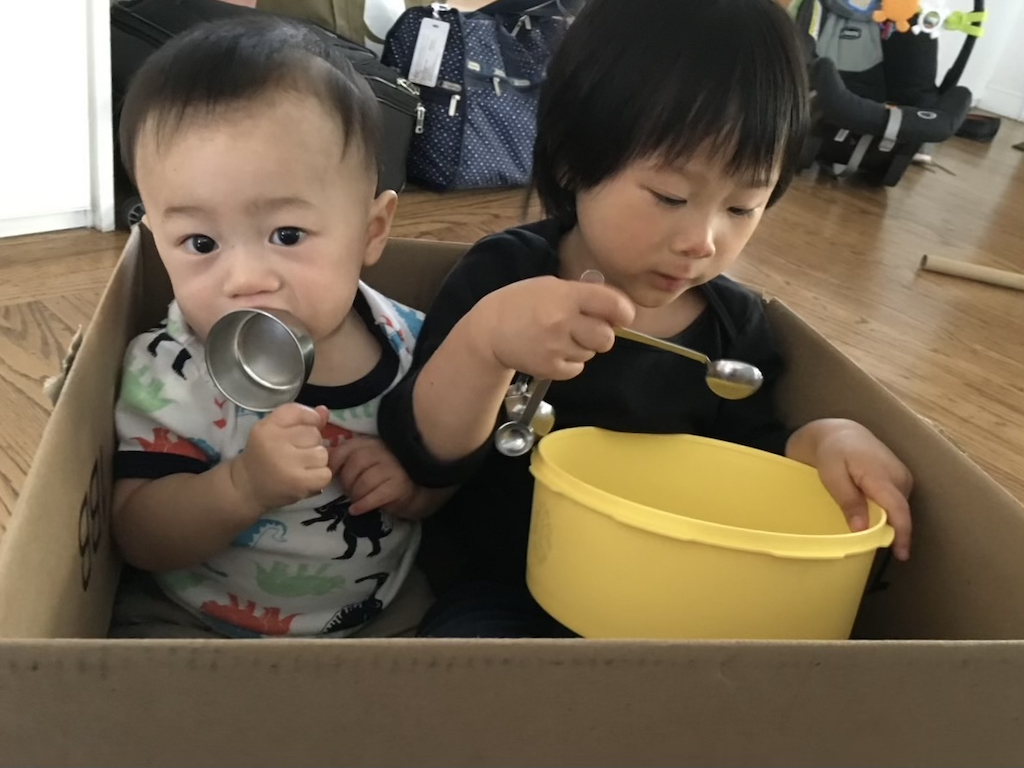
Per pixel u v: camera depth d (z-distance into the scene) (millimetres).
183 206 628
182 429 665
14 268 1379
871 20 2516
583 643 370
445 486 728
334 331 729
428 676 364
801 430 767
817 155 2473
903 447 699
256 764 369
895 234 2088
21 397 1066
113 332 656
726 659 384
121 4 1536
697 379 817
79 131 1464
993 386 1415
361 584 738
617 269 729
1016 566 546
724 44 668
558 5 2014
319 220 651
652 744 395
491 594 741
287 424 616
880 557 708
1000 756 430
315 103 646
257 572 701
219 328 625
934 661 402
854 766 419
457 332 651
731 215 702
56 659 338
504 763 386
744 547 538
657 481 766
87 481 561
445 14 1914
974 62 3459
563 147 732
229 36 652
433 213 1794
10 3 1337
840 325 1569
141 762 361
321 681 358
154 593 724
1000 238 2131
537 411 639
